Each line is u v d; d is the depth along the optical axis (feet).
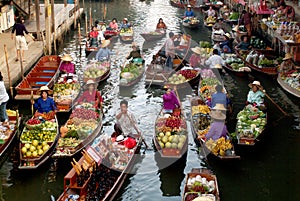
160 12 124.26
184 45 80.64
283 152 51.78
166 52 74.69
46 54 82.48
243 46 82.69
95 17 118.21
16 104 61.26
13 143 52.01
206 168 47.57
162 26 98.37
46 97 54.60
